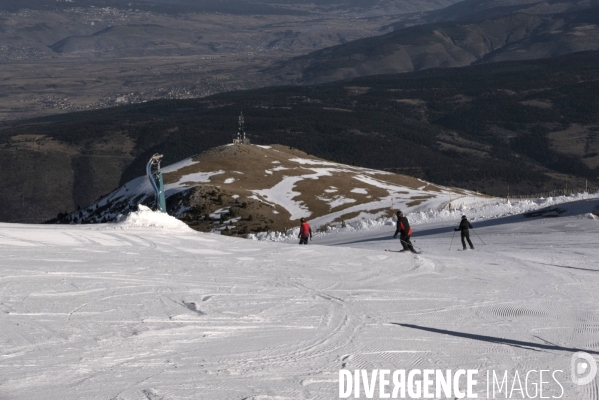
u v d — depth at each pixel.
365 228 56.91
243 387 10.20
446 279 21.61
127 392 9.87
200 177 98.31
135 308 15.62
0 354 11.69
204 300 16.88
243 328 14.12
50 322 14.01
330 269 23.38
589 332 14.36
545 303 17.61
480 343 13.32
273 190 93.12
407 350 12.65
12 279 18.66
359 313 15.99
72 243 27.69
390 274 22.56
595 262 26.22
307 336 13.54
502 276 22.39
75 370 10.91
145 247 27.56
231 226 76.88
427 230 47.62
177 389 10.04
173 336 13.28
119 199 98.06
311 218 81.38
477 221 50.66
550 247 31.88
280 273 22.02
